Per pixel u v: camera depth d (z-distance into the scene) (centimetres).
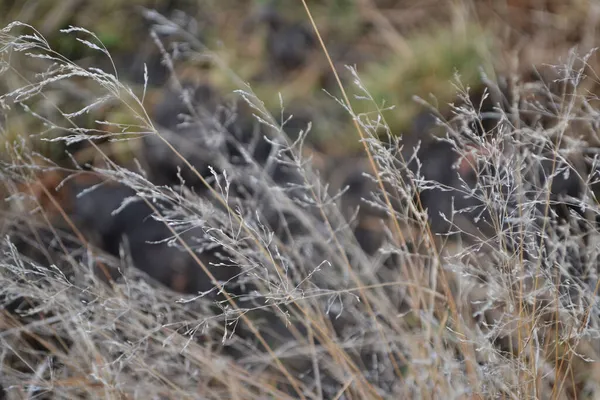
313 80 1127
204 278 884
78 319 700
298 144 1040
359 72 1122
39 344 819
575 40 1091
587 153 834
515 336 705
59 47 1102
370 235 916
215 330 845
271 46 1162
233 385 714
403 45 1138
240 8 1210
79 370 704
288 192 925
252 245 785
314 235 783
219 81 1075
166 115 1006
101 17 1156
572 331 656
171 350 702
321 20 1196
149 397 730
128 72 1106
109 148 981
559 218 820
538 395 640
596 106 922
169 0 1202
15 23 635
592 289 731
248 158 838
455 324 670
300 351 788
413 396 743
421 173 934
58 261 862
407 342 721
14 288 688
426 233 684
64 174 956
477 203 874
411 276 816
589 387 727
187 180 956
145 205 928
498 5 1149
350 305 796
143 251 902
